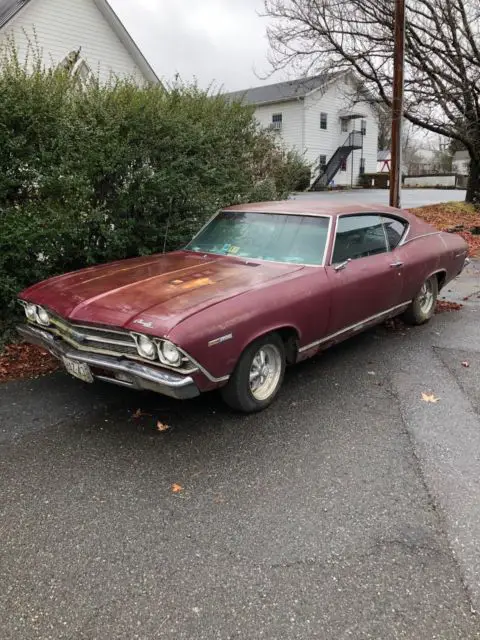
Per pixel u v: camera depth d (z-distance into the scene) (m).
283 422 3.77
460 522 2.71
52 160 5.34
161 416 3.85
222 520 2.73
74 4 14.27
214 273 4.04
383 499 2.90
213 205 7.05
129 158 5.85
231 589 2.29
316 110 35.47
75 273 4.32
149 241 6.41
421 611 2.18
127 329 3.22
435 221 14.77
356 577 2.35
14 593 2.26
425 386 4.40
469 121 16.05
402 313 5.78
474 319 6.45
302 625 2.11
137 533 2.63
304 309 3.94
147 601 2.22
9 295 5.20
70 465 3.22
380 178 39.25
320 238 4.43
